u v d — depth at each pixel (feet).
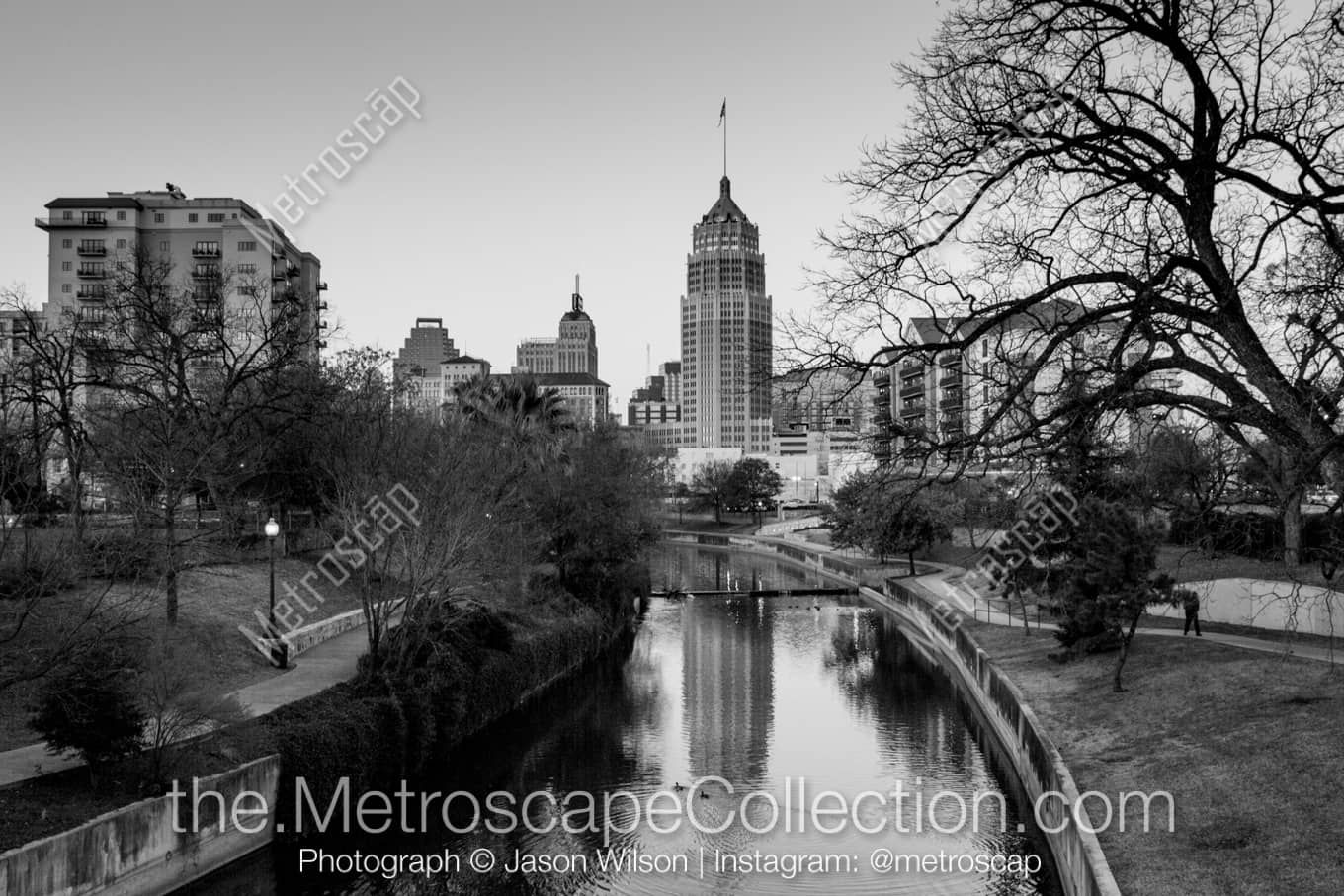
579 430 227.20
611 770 119.85
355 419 139.13
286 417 155.94
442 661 123.13
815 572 381.40
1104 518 125.70
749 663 193.98
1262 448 90.79
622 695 162.50
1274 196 49.96
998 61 52.06
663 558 442.09
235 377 142.72
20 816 70.28
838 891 83.51
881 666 192.13
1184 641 137.18
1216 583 160.45
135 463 125.80
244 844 84.99
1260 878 62.08
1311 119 54.65
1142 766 90.07
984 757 126.62
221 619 134.31
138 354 137.39
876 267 55.21
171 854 77.25
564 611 182.60
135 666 80.07
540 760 123.54
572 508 194.59
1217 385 51.19
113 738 75.72
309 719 97.25
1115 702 113.70
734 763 123.44
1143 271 54.03
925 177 54.80
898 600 258.98
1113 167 51.72
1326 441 48.16
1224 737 90.53
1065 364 63.82
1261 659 113.70
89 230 361.92
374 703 105.29
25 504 91.25
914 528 284.00
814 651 207.82
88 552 97.81
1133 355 64.03
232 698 84.69
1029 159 52.95
